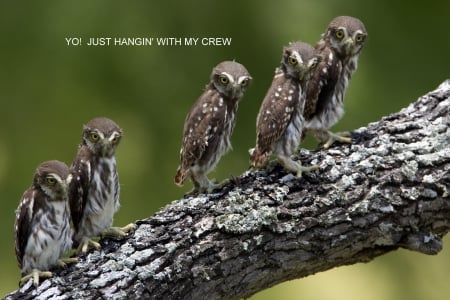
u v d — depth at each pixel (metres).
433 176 11.59
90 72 18.28
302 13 17.81
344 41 12.62
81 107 18.36
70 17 18.08
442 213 11.64
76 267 10.83
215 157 12.05
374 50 18.69
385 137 12.09
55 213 11.22
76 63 18.22
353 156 11.88
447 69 18.66
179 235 11.02
